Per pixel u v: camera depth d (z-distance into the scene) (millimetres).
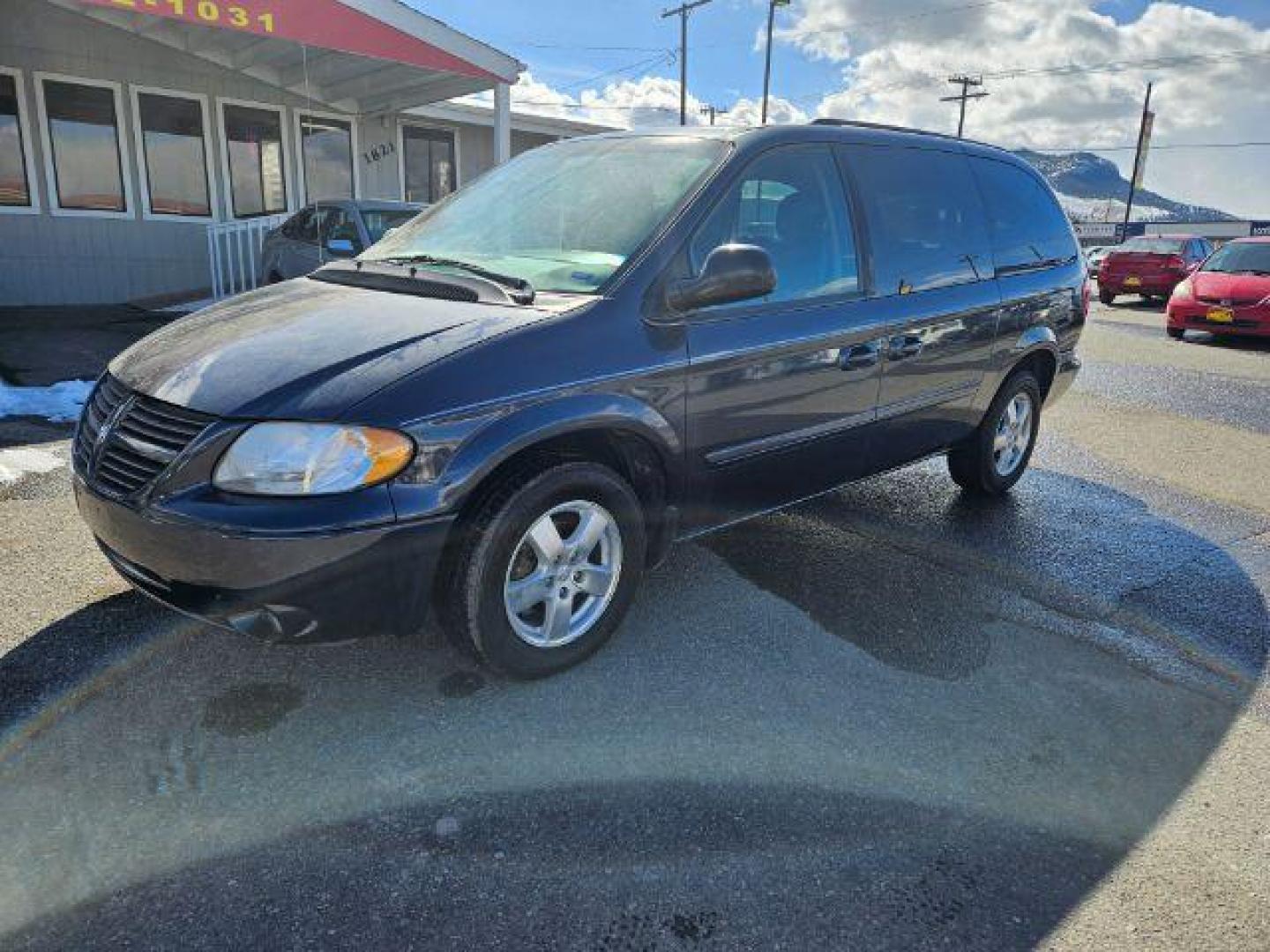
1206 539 4629
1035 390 5160
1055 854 2328
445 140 15562
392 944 1973
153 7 8070
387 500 2475
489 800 2432
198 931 1987
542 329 2775
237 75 12625
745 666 3168
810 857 2273
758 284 2961
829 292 3635
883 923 2082
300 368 2570
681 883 2172
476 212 3789
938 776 2615
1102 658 3340
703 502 3318
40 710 2748
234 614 2473
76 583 3541
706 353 3113
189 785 2449
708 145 3463
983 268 4508
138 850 2213
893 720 2883
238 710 2773
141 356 2918
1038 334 4902
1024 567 4152
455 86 12203
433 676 2996
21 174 11195
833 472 3857
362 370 2551
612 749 2666
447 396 2559
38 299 11594
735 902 2125
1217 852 2357
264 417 2441
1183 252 18438
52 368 7465
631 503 3057
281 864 2188
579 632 3055
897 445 4184
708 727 2797
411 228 3971
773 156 3496
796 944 2014
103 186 11797
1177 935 2082
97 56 11414
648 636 3346
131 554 2594
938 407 4348
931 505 5016
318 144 13805
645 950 1983
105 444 2686
